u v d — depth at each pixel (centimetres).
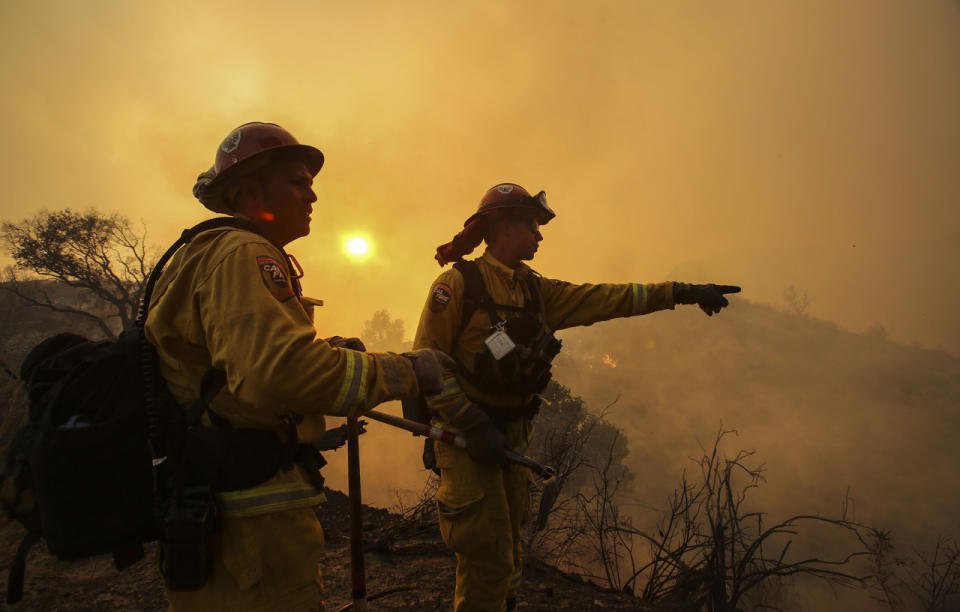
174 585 90
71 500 85
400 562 272
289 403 89
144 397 95
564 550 319
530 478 212
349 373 94
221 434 97
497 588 182
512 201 204
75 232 2680
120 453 88
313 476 111
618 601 267
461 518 180
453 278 195
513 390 187
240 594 96
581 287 221
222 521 96
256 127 126
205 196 126
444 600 232
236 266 96
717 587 302
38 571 241
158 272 107
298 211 130
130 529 89
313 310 122
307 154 132
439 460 191
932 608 475
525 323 194
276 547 99
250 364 87
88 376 91
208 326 95
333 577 252
